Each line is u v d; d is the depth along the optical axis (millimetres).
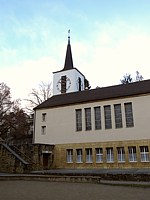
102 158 30547
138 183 16156
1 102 49812
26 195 11539
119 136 30016
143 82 34469
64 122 34406
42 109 36906
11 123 49094
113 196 11148
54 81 55875
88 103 33219
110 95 32469
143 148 28516
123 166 28844
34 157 29516
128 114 30344
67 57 61219
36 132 36156
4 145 28375
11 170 26438
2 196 11258
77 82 55250
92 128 32125
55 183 17281
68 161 32781
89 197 10891
